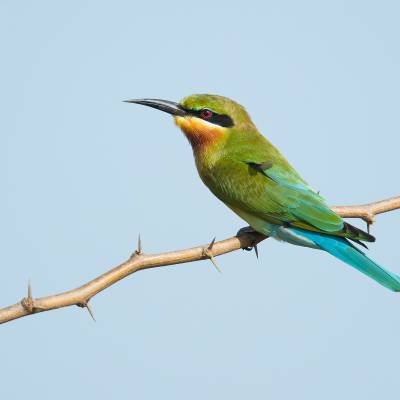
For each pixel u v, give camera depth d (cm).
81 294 746
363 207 1061
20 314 710
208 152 1200
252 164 1159
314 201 1107
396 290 1013
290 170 1163
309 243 1106
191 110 1193
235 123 1205
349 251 1062
